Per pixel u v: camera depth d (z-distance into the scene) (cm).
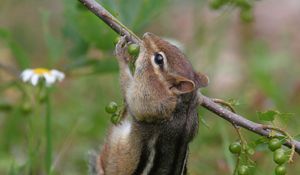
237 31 2158
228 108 1138
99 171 1154
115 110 1098
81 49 1469
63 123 1627
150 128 1105
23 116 1425
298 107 1750
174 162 1096
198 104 1108
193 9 2044
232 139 1617
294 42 2122
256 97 1758
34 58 2025
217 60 1869
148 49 1116
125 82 1116
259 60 1756
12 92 1750
